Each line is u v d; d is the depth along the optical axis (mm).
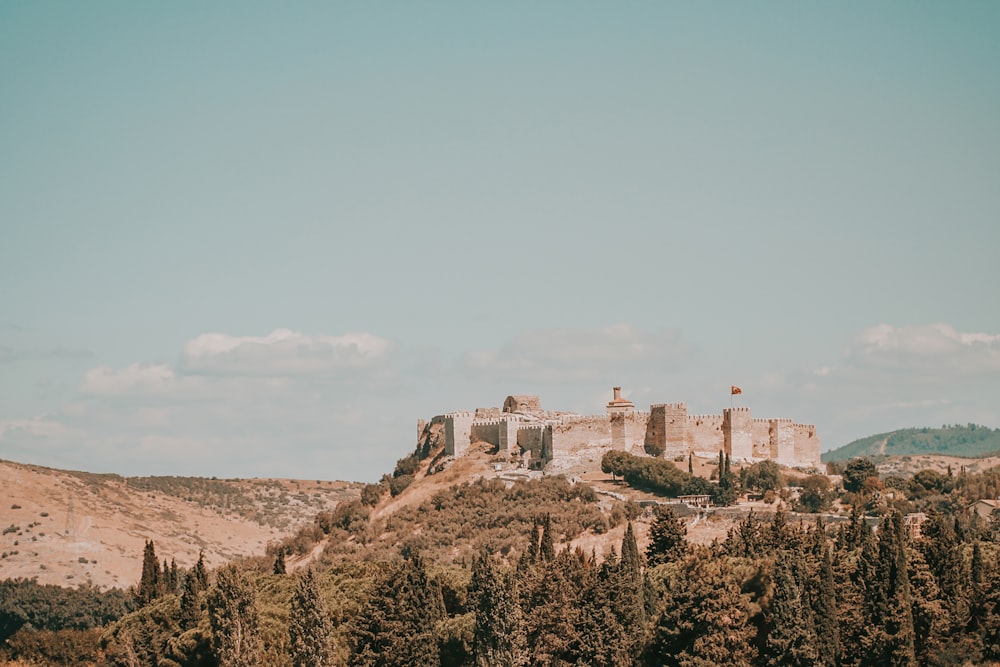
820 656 137875
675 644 140750
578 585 149250
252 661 149875
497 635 142750
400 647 147625
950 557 150625
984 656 139875
